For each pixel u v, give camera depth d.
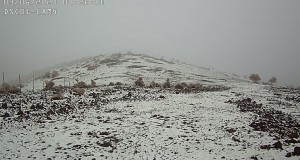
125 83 40.09
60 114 21.58
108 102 25.73
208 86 39.94
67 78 47.94
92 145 16.09
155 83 38.22
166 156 15.06
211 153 15.55
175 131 18.53
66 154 14.91
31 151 15.09
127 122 20.05
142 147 16.05
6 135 17.14
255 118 21.42
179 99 27.88
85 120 20.31
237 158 14.95
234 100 28.02
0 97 26.88
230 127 19.44
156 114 22.14
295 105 26.95
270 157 14.97
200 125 19.77
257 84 45.28
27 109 22.48
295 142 16.84
